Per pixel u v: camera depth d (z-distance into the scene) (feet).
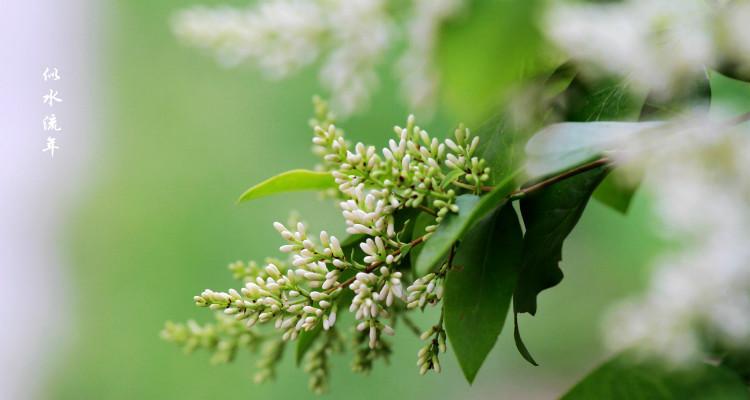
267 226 7.86
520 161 2.35
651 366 2.16
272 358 2.65
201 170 8.45
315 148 2.42
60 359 8.08
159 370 7.59
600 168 2.40
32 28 8.39
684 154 1.98
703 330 2.02
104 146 8.79
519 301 2.41
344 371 6.54
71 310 8.29
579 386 2.20
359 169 2.32
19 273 8.43
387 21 2.68
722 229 1.97
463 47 2.03
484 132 2.38
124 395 7.71
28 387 8.04
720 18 1.99
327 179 2.42
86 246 8.48
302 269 2.33
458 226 2.26
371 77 2.74
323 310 2.32
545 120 2.35
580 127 2.19
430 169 2.32
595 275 5.44
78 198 8.69
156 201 8.47
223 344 2.65
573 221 2.40
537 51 2.09
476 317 2.37
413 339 6.21
